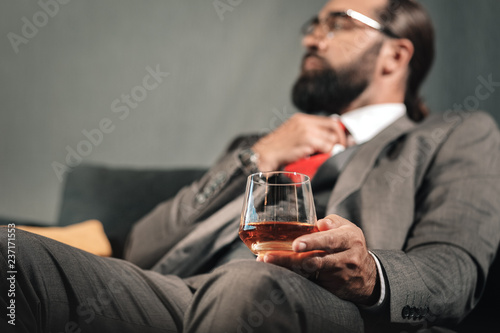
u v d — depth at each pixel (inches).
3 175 96.7
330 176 50.5
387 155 50.6
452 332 31.3
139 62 98.7
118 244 60.9
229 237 48.0
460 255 38.9
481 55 83.9
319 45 62.5
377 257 32.7
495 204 44.3
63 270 29.0
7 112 98.4
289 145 55.2
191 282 37.1
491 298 44.2
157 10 99.7
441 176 47.1
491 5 84.4
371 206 45.8
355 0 63.2
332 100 62.1
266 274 25.6
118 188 68.9
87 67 99.3
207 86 96.6
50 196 96.0
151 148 96.0
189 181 67.8
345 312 28.4
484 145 49.3
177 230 52.4
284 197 29.7
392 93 62.5
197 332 26.3
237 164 54.6
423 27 63.1
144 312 31.3
